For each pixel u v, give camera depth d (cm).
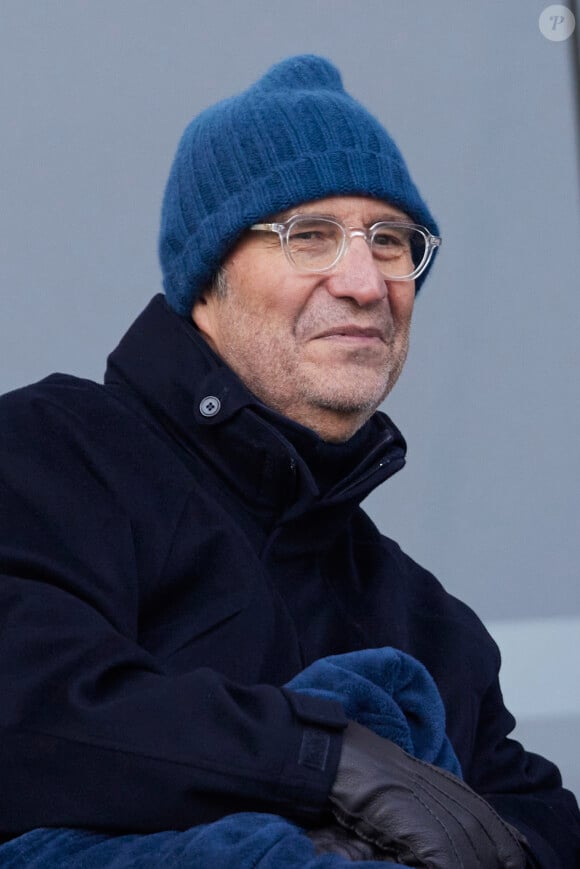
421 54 980
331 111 688
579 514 994
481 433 994
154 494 639
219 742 534
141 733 536
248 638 629
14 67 935
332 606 675
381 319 676
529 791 725
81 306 950
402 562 741
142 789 532
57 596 575
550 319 996
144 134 952
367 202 684
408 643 690
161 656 616
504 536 995
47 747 539
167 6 952
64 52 941
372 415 708
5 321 941
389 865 500
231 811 534
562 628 987
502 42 984
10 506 606
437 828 525
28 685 545
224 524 646
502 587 990
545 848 650
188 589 633
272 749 532
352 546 718
